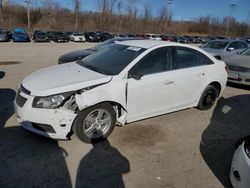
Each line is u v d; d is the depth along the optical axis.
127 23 63.38
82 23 61.06
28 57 13.65
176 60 4.47
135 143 3.79
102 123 3.73
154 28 67.12
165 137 4.04
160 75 4.17
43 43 27.47
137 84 3.88
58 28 56.25
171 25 72.81
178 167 3.26
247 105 5.95
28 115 3.37
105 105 3.64
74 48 21.34
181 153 3.60
